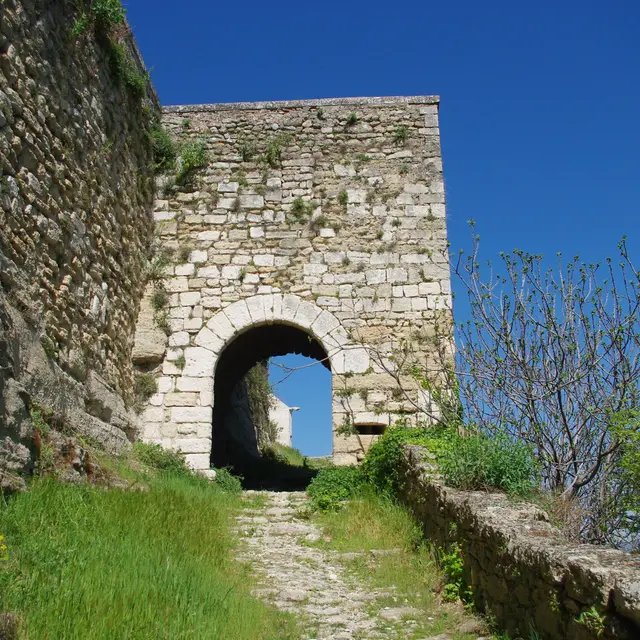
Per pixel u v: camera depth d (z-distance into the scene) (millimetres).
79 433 8086
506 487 6289
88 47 9164
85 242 8734
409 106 12812
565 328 7902
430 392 10094
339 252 11867
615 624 3252
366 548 7328
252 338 13695
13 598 3877
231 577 5879
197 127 12758
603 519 6789
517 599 4465
